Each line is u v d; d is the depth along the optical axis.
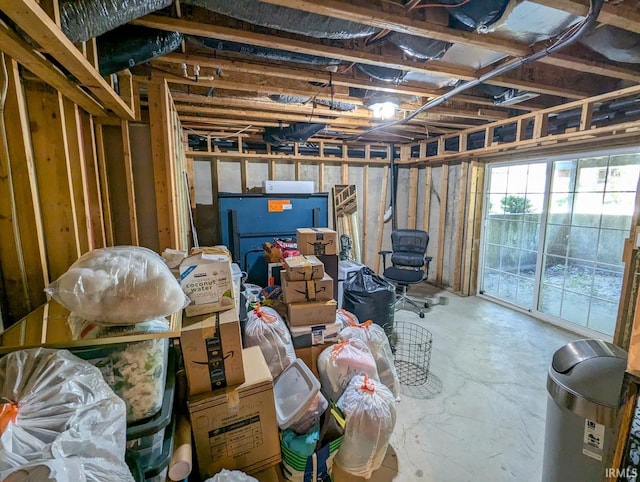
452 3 1.41
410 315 3.76
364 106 2.95
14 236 1.33
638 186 1.79
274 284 2.93
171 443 1.15
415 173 5.25
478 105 3.26
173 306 1.05
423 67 2.03
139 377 1.03
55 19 0.94
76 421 0.73
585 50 1.92
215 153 4.27
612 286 2.97
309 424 1.50
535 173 3.66
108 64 1.51
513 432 1.93
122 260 1.05
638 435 0.73
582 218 3.20
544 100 3.06
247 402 1.35
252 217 4.12
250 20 1.41
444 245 4.88
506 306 4.04
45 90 1.47
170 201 2.27
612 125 2.53
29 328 1.08
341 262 3.61
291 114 3.33
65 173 1.56
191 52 1.97
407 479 1.61
